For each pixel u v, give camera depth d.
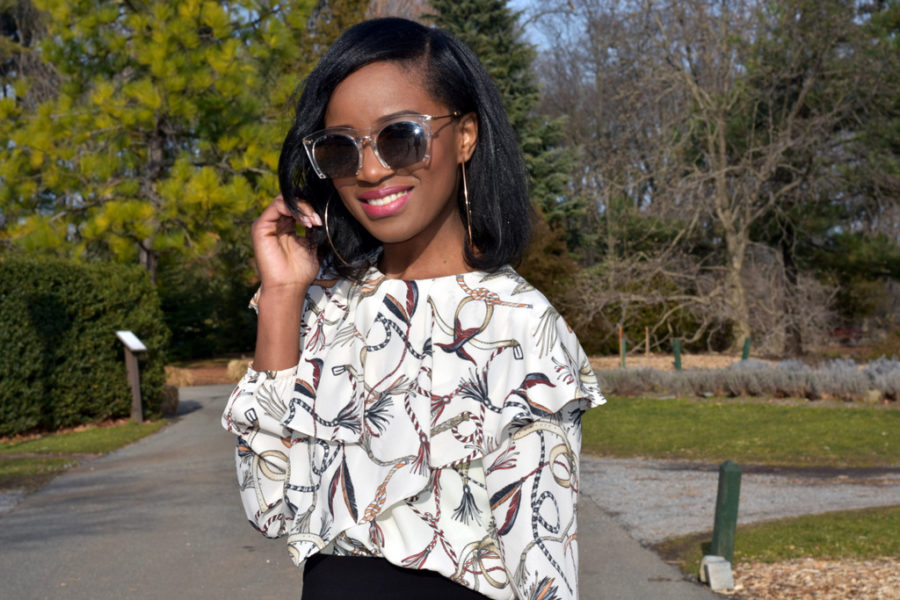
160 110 18.92
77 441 14.08
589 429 15.97
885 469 11.53
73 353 15.79
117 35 19.19
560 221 36.06
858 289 35.12
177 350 38.12
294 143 1.66
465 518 1.51
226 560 6.57
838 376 20.36
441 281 1.60
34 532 7.54
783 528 7.69
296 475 1.67
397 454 1.53
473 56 1.65
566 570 1.44
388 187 1.57
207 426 16.22
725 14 30.06
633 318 34.34
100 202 19.56
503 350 1.50
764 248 33.16
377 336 1.60
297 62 21.88
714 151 31.00
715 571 5.86
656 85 28.92
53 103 18.91
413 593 1.51
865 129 29.55
